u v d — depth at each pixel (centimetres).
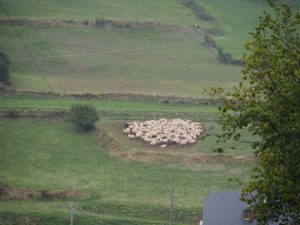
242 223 9088
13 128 14450
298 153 5225
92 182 12300
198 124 14500
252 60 5500
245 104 5581
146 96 16200
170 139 13800
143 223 10694
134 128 14325
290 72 5397
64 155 13450
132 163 13088
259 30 5572
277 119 5303
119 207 11225
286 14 5594
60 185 12100
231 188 11969
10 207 11206
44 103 15625
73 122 14425
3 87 16138
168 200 11500
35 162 13100
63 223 10650
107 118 14938
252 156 12875
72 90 16400
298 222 5356
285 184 5194
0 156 13262
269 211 5419
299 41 5547
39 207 11231
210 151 13225
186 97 16100
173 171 12306
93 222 10669
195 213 11019
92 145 13862
